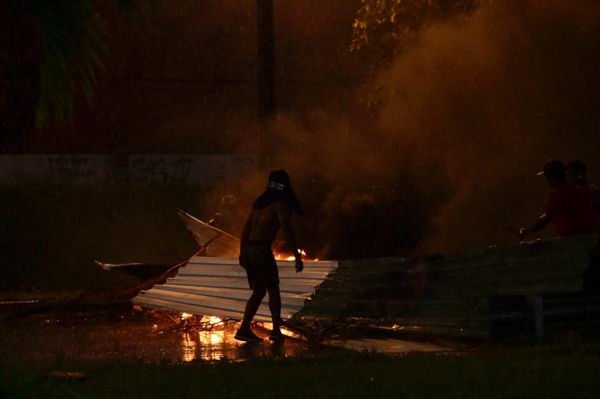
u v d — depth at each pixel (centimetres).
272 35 5212
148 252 5278
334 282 2989
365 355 2250
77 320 3591
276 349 2667
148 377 2020
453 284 2622
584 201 2741
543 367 1925
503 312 2511
